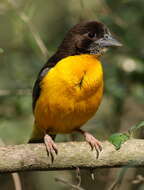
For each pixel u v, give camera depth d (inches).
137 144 370.6
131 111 559.2
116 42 421.7
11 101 529.0
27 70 549.0
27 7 543.5
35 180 550.0
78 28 424.2
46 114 408.8
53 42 565.0
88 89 397.7
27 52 561.3
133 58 525.3
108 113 552.7
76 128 427.5
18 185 431.8
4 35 598.5
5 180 546.0
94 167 370.6
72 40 421.4
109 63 531.8
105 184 539.8
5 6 532.4
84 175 552.4
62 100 398.0
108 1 557.9
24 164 364.2
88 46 418.3
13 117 529.7
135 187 510.6
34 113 432.5
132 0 544.1
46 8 599.8
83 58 407.5
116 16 541.0
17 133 523.8
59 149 368.5
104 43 419.8
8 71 554.3
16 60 554.6
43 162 366.6
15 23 544.1
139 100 522.0
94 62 407.8
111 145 370.9
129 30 539.8
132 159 368.5
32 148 367.6
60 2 597.9
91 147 369.4
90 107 405.4
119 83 520.1
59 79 395.9
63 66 400.2
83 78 396.5
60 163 368.2
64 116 406.9
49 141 368.5
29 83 529.7
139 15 540.1
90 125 533.6
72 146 370.6
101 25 424.8
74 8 581.6
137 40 538.3
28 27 529.7
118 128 540.1
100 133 530.6
